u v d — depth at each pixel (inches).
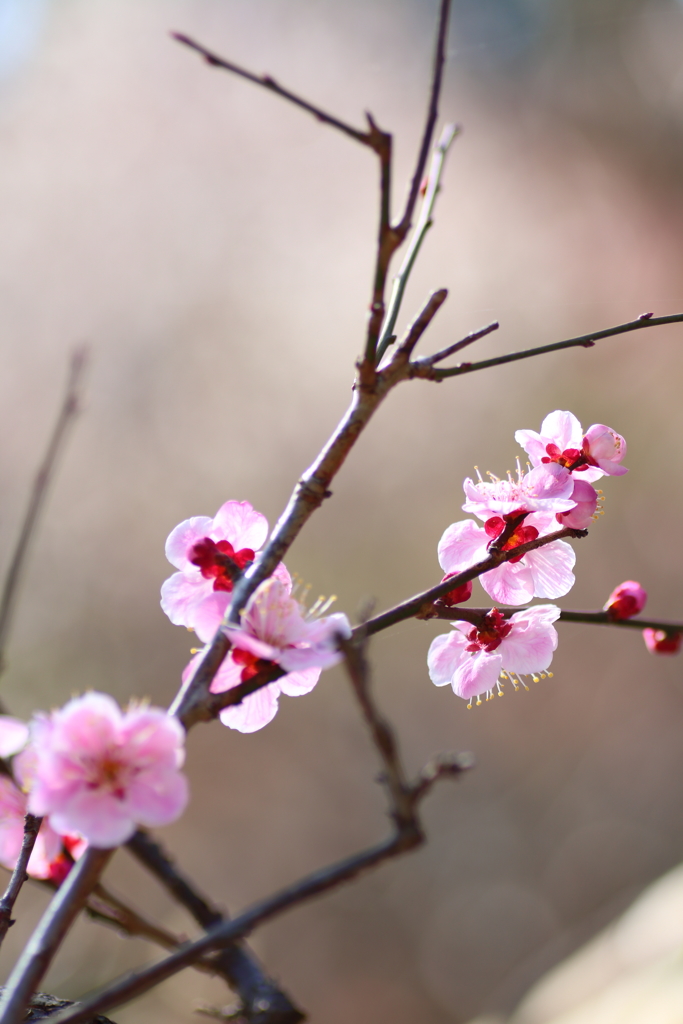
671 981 95.6
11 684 284.5
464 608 48.5
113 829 31.3
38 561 301.6
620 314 343.3
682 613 314.2
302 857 306.8
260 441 335.3
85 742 32.6
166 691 301.3
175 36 34.9
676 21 367.6
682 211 353.4
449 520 319.9
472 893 309.6
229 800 310.2
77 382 72.0
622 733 317.7
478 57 384.2
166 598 44.6
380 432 333.4
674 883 124.3
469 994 287.3
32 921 228.5
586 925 287.9
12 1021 27.2
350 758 318.3
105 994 27.6
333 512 323.9
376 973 296.0
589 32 383.2
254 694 43.0
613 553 327.9
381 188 36.9
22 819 45.8
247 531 46.9
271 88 35.7
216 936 27.5
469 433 331.3
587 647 328.8
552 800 317.7
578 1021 105.1
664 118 364.5
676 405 327.0
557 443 49.7
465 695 48.6
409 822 27.0
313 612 42.8
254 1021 45.9
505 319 342.0
